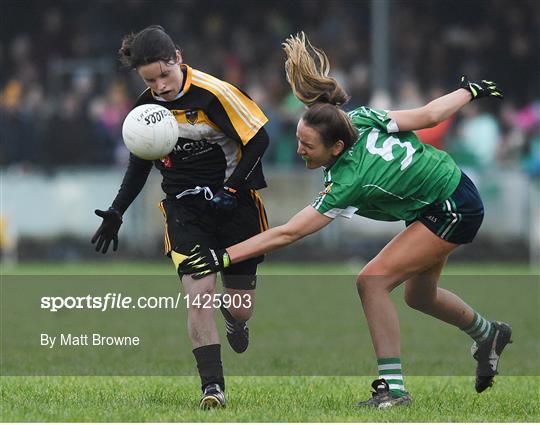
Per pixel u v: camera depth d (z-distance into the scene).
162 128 17.47
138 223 51.34
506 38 66.50
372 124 17.44
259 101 57.78
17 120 56.12
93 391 18.94
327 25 67.25
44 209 51.78
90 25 65.69
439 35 66.69
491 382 19.33
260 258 20.20
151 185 51.28
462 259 52.53
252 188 18.94
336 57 65.50
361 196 17.12
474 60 65.94
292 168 54.03
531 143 58.12
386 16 57.22
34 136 56.28
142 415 15.89
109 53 64.62
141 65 17.31
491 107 63.12
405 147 17.36
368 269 17.70
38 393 18.56
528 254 52.38
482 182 52.47
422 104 61.28
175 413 16.14
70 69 62.62
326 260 51.88
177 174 18.44
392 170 17.14
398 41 66.00
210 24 66.94
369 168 17.06
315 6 67.50
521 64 65.75
